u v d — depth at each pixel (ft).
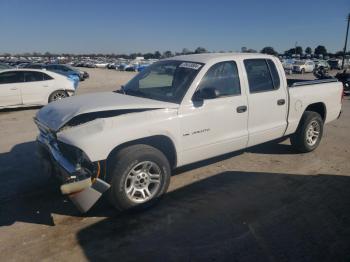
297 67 124.67
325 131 26.37
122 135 12.13
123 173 12.22
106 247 10.93
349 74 53.31
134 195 12.92
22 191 15.12
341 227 12.05
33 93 38.55
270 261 10.18
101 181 11.80
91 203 11.79
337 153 20.45
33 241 11.30
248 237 11.42
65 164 12.30
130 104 13.00
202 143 14.60
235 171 17.35
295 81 21.22
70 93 41.19
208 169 17.60
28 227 12.18
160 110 13.20
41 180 16.31
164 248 10.84
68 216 12.94
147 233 11.71
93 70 179.83
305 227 12.04
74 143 11.55
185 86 14.21
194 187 15.43
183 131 13.85
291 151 20.68
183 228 12.01
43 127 13.67
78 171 11.87
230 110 15.29
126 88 16.65
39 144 14.42
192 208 13.47
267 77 17.21
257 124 16.74
